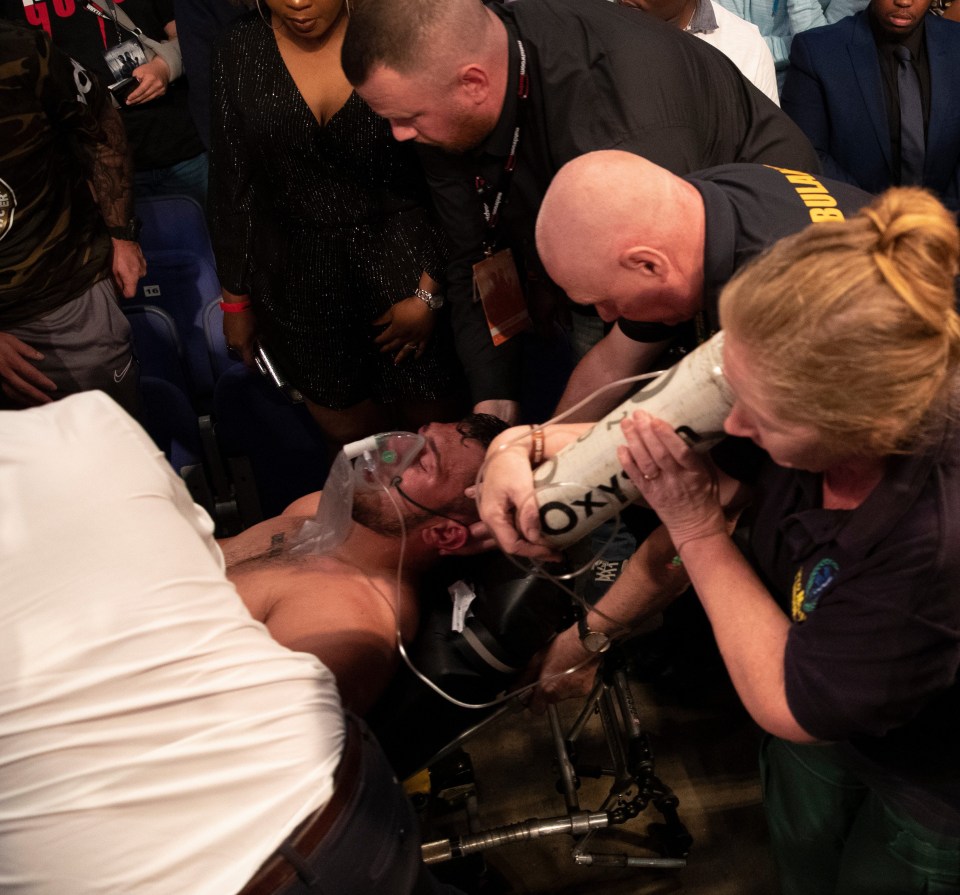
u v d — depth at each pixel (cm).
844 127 272
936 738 122
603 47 162
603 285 127
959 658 101
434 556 170
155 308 265
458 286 204
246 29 207
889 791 129
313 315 233
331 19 195
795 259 86
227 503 254
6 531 101
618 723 199
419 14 151
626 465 116
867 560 99
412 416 261
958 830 128
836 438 89
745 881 198
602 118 162
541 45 163
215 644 106
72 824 100
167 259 278
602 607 156
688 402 110
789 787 156
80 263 230
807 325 83
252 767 107
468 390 258
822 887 164
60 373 236
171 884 103
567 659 164
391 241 227
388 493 163
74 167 233
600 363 165
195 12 275
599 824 176
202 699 105
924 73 266
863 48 267
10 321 227
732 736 223
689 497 115
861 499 104
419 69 154
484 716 160
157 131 298
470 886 193
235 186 221
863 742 127
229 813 106
